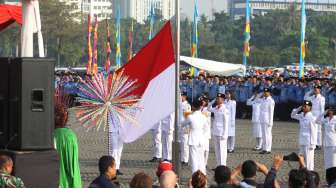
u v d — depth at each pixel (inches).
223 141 1272.1
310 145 1238.3
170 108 960.9
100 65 5989.2
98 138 1772.9
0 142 662.5
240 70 2608.3
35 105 641.6
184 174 1225.4
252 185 669.9
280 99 2383.1
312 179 637.3
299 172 635.5
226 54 6993.1
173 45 960.9
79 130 1838.1
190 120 1135.0
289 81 2378.2
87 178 1162.0
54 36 5329.7
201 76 2517.2
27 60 636.7
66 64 5777.6
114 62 6781.5
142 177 577.3
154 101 960.3
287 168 1304.1
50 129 650.8
